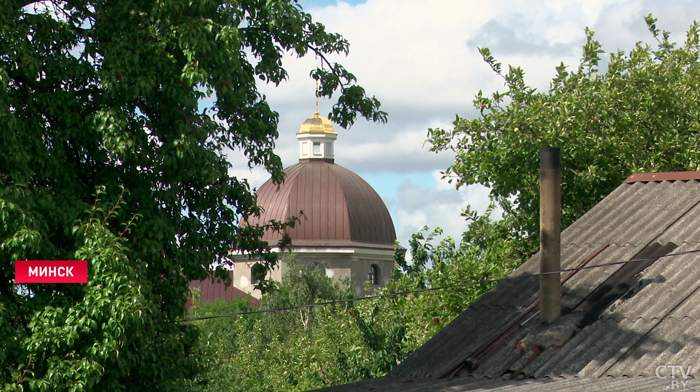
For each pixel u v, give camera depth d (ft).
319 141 241.55
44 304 41.14
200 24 42.55
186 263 50.37
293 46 52.54
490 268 71.15
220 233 53.83
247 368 123.44
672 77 70.64
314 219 225.97
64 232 41.52
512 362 38.91
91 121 43.78
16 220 38.55
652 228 47.19
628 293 42.04
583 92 69.56
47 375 39.70
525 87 72.18
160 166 45.50
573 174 67.92
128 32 43.96
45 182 44.68
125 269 40.27
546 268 41.50
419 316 75.51
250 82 52.39
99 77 44.34
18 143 40.34
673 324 38.19
